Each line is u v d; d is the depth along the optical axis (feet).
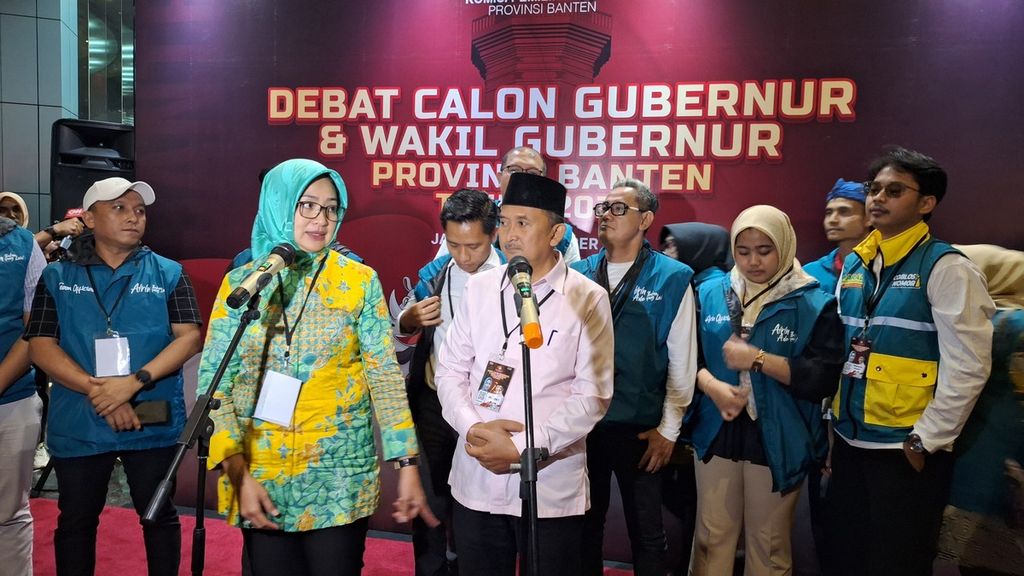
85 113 21.75
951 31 11.00
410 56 13.07
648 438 8.65
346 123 13.37
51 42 19.43
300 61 13.47
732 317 8.31
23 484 8.89
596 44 12.35
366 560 11.10
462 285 9.19
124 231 8.45
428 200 13.15
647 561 8.57
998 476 6.10
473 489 6.38
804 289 7.97
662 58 12.12
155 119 13.98
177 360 8.49
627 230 8.82
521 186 6.24
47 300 8.38
